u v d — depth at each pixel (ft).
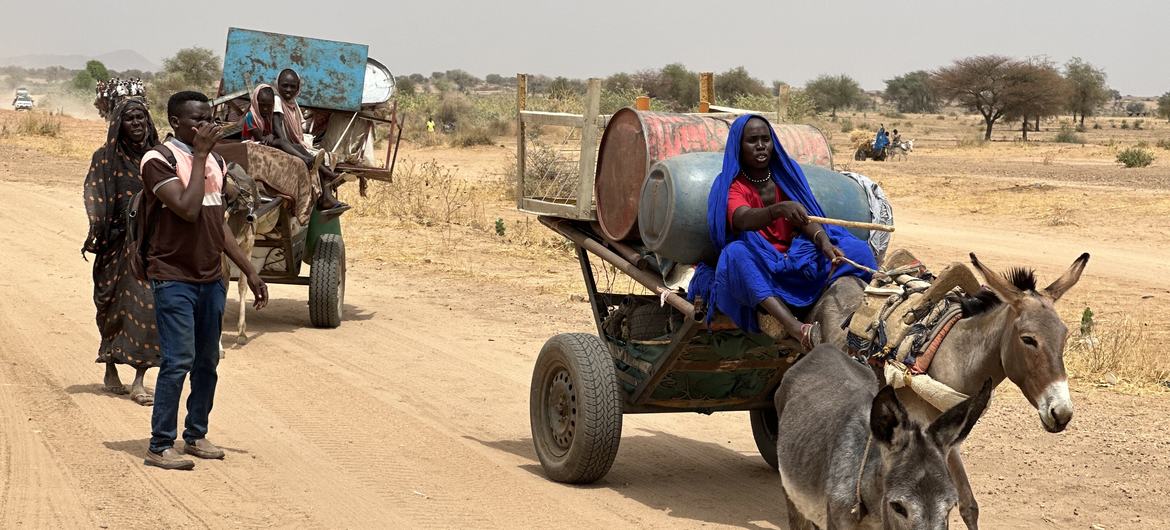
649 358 24.80
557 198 27.81
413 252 63.82
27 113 184.34
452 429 29.12
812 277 21.53
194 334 24.32
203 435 25.27
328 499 22.77
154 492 22.52
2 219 68.69
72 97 318.86
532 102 95.09
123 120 28.55
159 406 24.07
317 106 47.44
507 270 58.95
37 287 47.16
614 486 25.03
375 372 35.19
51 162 110.73
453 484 24.36
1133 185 112.57
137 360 29.30
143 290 29.14
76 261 54.75
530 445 28.22
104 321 29.63
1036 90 261.85
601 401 23.95
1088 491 25.00
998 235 79.97
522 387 34.19
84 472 23.49
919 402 19.61
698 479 25.89
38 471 23.36
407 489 23.79
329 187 42.37
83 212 74.13
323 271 41.55
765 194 22.08
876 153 168.96
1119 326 44.39
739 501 24.18
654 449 28.63
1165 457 27.61
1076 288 56.95
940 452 13.17
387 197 85.51
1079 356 38.27
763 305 21.07
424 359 37.50
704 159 22.68
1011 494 24.75
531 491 24.20
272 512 21.75
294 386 32.83
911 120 399.24
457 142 163.84
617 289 52.75
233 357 36.50
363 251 63.57
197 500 22.18
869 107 561.84
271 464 25.02
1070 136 238.89
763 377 25.66
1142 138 265.75
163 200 22.95
